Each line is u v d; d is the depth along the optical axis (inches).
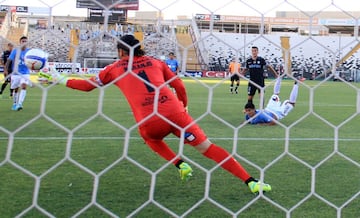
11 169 177.6
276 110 325.7
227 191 155.7
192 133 146.8
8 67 362.6
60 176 170.1
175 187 159.8
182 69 91.9
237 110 435.2
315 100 586.6
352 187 163.2
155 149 159.0
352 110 457.7
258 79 413.4
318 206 141.3
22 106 423.8
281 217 130.8
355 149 238.7
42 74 131.6
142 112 144.6
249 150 228.1
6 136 253.0
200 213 133.4
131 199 145.3
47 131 273.7
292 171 184.2
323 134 287.7
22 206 135.2
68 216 128.3
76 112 384.5
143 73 143.5
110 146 231.5
